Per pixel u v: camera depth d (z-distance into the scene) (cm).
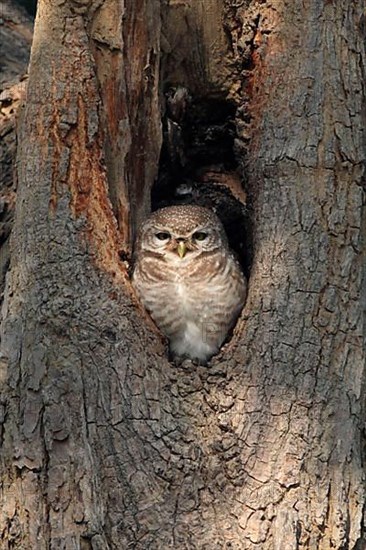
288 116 945
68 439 824
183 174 1209
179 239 1004
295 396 851
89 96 955
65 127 943
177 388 863
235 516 806
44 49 968
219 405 855
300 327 877
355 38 978
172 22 1062
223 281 999
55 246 907
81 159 943
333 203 916
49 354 859
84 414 836
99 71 977
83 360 858
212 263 1002
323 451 833
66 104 948
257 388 857
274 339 874
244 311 909
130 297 913
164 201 1210
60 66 959
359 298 897
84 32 969
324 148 933
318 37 964
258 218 936
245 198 1062
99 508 796
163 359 884
